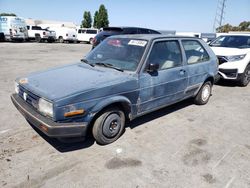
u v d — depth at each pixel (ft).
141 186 9.25
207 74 17.72
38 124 10.23
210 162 11.03
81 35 99.96
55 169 10.07
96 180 9.49
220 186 9.46
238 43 26.84
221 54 24.20
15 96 12.70
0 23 79.61
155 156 11.32
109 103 11.13
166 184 9.43
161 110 17.37
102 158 10.98
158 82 13.47
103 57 14.28
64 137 10.14
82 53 53.93
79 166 10.33
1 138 12.39
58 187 9.04
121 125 12.57
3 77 25.84
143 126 14.52
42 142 12.13
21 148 11.52
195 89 17.16
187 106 18.49
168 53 14.37
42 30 90.43
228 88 24.68
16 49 57.21
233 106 18.94
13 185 9.04
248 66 24.90
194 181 9.68
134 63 12.80
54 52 53.83
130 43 13.97
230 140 13.24
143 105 13.15
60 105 9.74
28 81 12.01
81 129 10.41
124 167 10.38
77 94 10.13
